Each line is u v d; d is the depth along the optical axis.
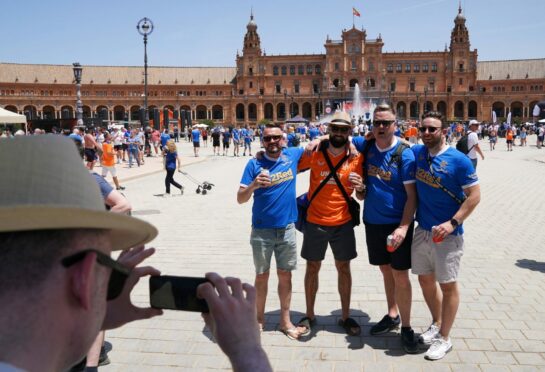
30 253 1.01
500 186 18.70
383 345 5.49
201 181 21.31
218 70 128.12
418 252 5.27
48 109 120.38
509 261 8.56
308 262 5.86
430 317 6.22
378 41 114.62
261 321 5.85
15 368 0.97
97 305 1.12
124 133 31.94
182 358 5.20
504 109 121.12
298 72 120.62
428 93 118.19
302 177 21.86
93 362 3.94
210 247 9.75
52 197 0.99
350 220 5.75
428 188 5.13
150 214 13.46
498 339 5.52
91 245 1.11
